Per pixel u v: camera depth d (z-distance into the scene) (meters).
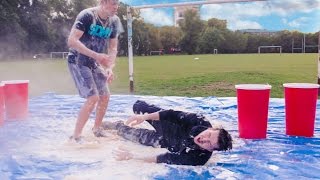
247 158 2.75
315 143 3.13
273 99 5.28
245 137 3.32
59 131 3.63
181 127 2.72
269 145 3.09
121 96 5.79
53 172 2.50
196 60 15.39
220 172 2.47
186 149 2.61
